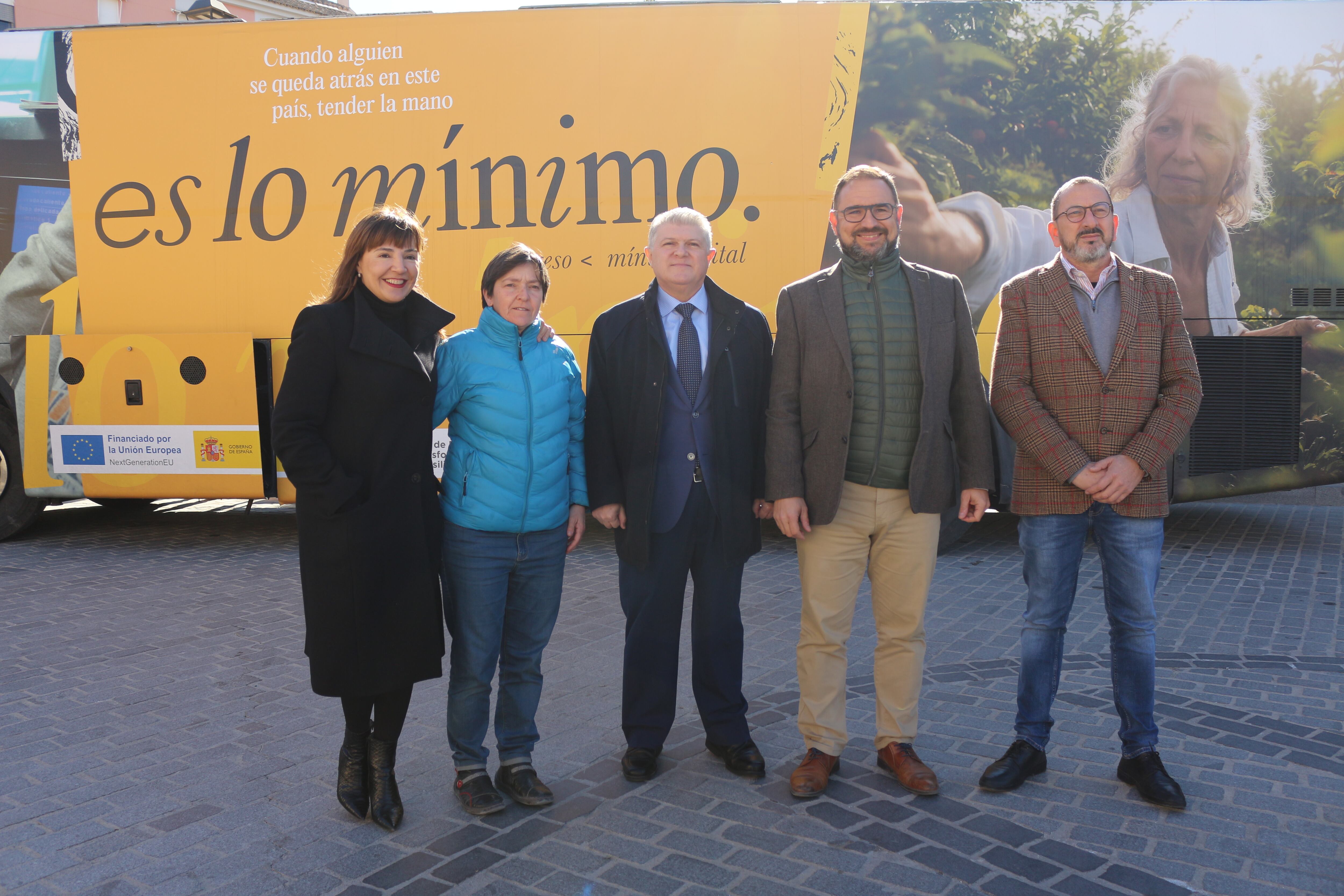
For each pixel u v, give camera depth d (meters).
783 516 3.20
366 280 2.90
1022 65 6.49
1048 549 3.21
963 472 3.28
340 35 6.84
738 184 6.63
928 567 3.24
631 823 2.99
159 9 21.86
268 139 6.92
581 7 6.70
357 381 2.81
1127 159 6.50
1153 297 3.15
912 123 6.54
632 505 3.25
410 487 2.89
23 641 5.10
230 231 6.97
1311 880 2.58
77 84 7.04
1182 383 3.13
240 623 5.45
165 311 7.04
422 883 2.65
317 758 3.56
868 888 2.58
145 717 4.00
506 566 3.10
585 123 6.71
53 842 2.93
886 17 6.52
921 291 3.21
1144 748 3.15
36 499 7.53
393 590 2.85
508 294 3.07
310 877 2.70
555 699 4.14
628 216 6.70
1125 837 2.83
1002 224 6.54
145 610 5.72
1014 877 2.62
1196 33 6.44
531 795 3.10
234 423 7.02
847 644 4.74
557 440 3.14
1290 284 6.50
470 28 6.76
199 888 2.65
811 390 3.19
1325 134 6.43
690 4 6.62
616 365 3.31
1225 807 3.01
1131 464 3.05
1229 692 4.06
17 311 7.16
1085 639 4.89
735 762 3.33
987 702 4.00
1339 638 4.84
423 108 6.80
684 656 4.72
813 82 6.58
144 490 7.17
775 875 2.66
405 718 3.54
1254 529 7.77
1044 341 3.17
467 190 6.80
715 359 3.28
